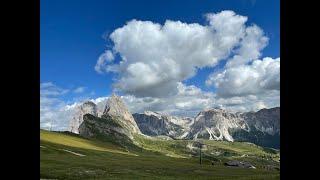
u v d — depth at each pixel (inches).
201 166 5876.0
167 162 6067.9
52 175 2837.1
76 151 6279.5
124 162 4997.5
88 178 2910.9
